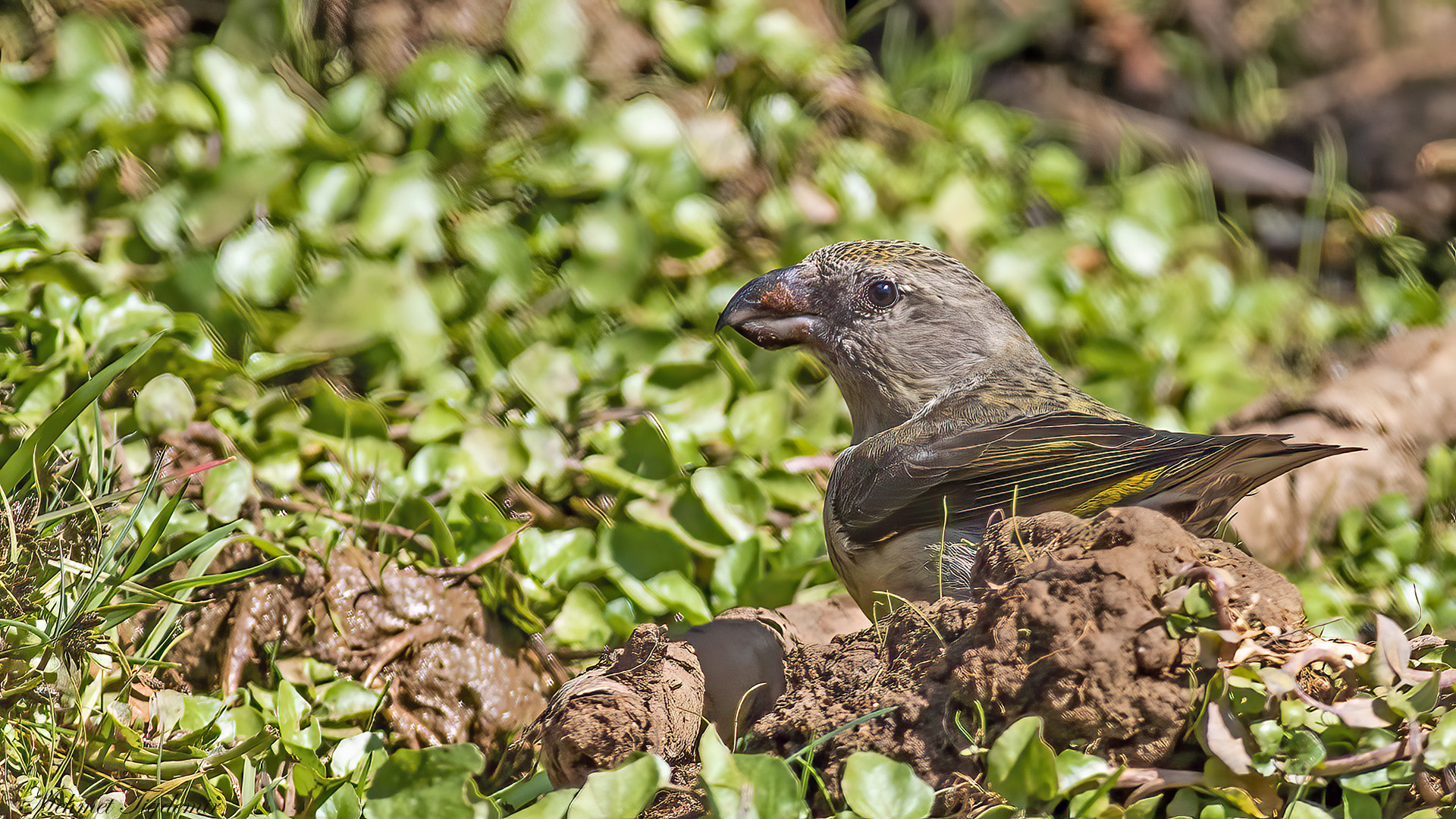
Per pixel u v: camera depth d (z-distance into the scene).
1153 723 5.54
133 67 11.02
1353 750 5.59
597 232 11.58
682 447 10.29
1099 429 7.95
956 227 13.49
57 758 6.46
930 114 14.78
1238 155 16.50
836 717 6.03
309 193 10.87
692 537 9.70
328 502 8.90
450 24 12.20
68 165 10.26
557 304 11.37
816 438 11.14
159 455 8.51
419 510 8.84
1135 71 16.95
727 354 11.10
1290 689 5.51
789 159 13.22
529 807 5.74
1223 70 17.30
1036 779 5.32
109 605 6.88
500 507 9.58
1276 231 15.91
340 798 6.20
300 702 7.28
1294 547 10.82
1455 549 10.91
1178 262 14.37
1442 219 16.17
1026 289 12.98
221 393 9.42
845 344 9.14
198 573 7.74
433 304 10.68
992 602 5.88
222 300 10.02
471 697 8.00
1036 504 7.71
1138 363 12.52
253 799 6.27
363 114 11.59
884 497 8.00
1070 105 16.58
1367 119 16.91
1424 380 12.20
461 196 11.48
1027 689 5.63
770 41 13.62
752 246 12.61
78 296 9.48
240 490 8.48
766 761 5.52
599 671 6.98
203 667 7.70
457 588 8.33
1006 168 14.70
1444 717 5.54
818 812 5.84
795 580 9.36
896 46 16.05
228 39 11.47
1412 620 9.89
